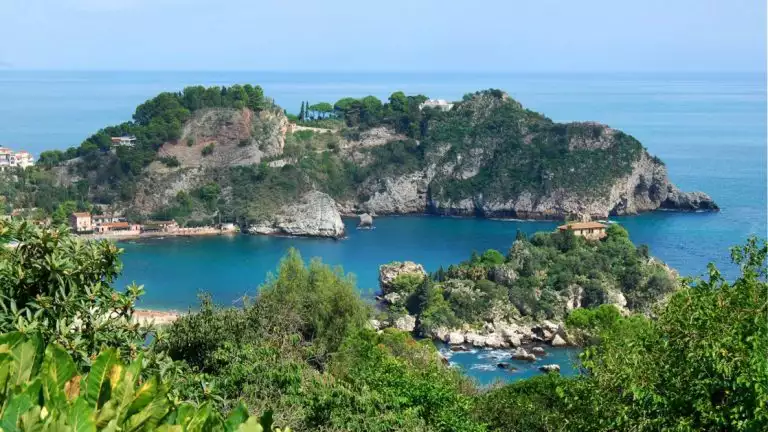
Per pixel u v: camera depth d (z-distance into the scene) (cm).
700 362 2186
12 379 1108
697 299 2427
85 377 1198
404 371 3594
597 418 2366
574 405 2517
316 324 5291
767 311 2277
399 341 5406
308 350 4294
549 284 11694
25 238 1916
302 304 5347
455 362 9200
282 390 3008
